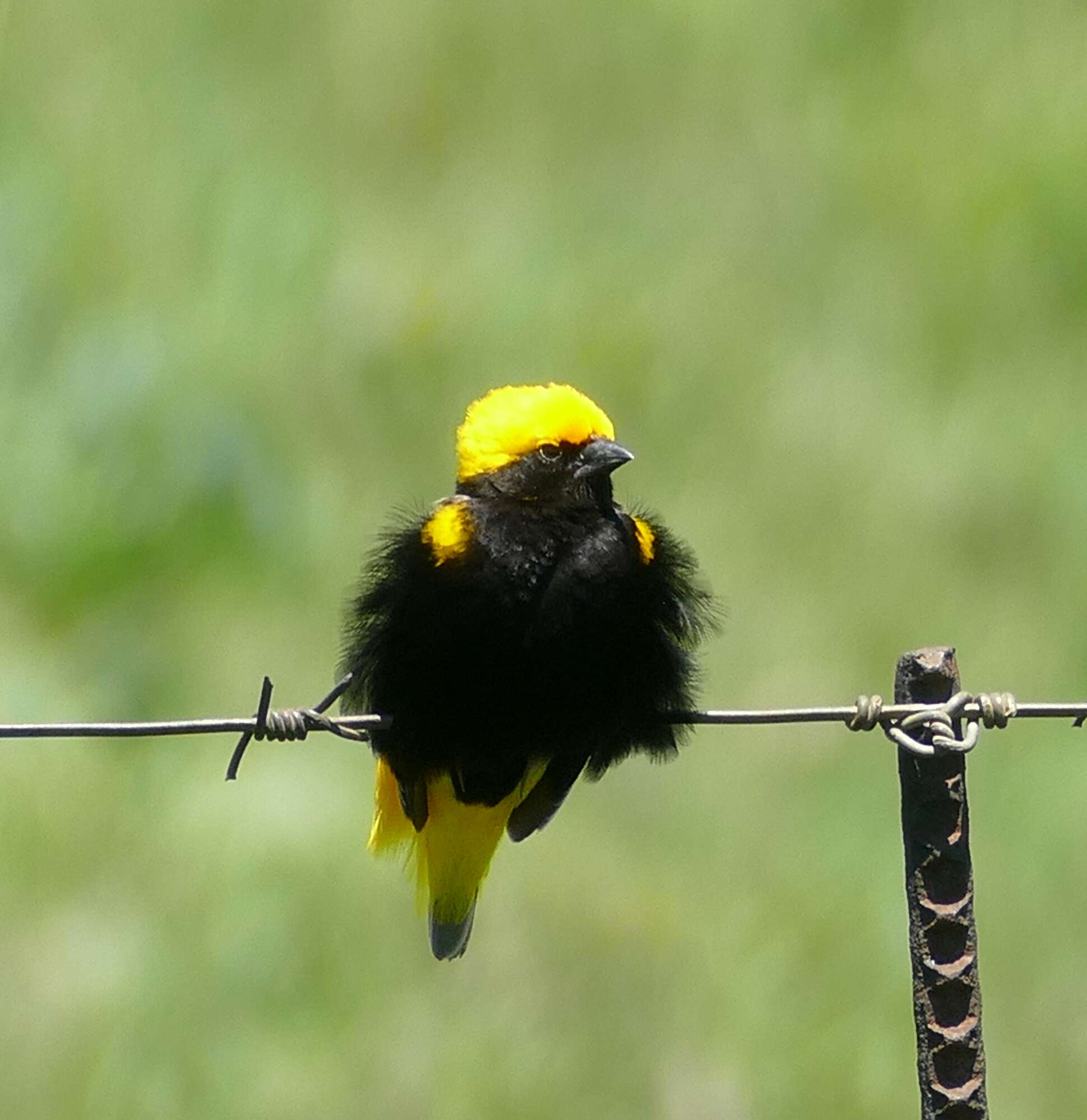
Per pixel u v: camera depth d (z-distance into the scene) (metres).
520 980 11.28
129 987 11.37
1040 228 18.12
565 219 18.03
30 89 18.03
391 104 18.64
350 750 12.93
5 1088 10.99
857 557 15.41
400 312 16.53
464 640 8.52
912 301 17.62
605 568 8.56
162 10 18.95
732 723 7.40
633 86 19.25
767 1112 11.25
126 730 7.30
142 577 14.72
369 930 11.57
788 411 16.30
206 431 15.09
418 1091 10.89
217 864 11.88
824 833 13.30
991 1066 12.23
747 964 11.94
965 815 6.55
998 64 19.88
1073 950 12.80
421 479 15.70
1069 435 16.14
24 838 12.06
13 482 14.97
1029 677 14.70
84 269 16.72
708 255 17.80
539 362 16.36
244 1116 10.92
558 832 12.47
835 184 18.62
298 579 14.91
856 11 20.12
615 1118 10.95
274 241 17.20
